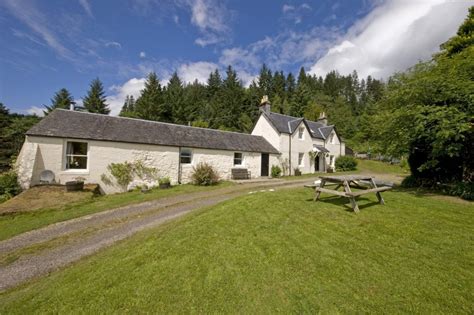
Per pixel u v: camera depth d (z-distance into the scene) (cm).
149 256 447
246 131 4472
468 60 887
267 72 6394
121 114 4572
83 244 587
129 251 483
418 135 959
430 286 313
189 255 436
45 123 1170
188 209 872
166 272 387
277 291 321
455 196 869
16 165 1159
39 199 955
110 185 1264
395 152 1116
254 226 561
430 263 369
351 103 6969
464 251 407
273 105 5234
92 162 1223
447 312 267
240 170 1820
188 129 1764
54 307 328
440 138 847
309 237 481
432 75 952
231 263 398
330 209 680
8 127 2833
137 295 336
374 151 1338
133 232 651
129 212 862
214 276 364
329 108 5384
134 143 1346
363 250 418
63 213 850
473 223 547
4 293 396
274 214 645
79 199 1013
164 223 703
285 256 408
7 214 810
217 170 1712
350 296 302
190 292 333
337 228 525
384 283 322
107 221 761
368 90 8644
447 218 586
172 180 1488
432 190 1000
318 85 7544
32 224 736
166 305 312
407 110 959
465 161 954
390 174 2250
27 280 437
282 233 509
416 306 278
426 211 650
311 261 388
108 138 1263
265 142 2234
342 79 8869
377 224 542
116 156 1295
